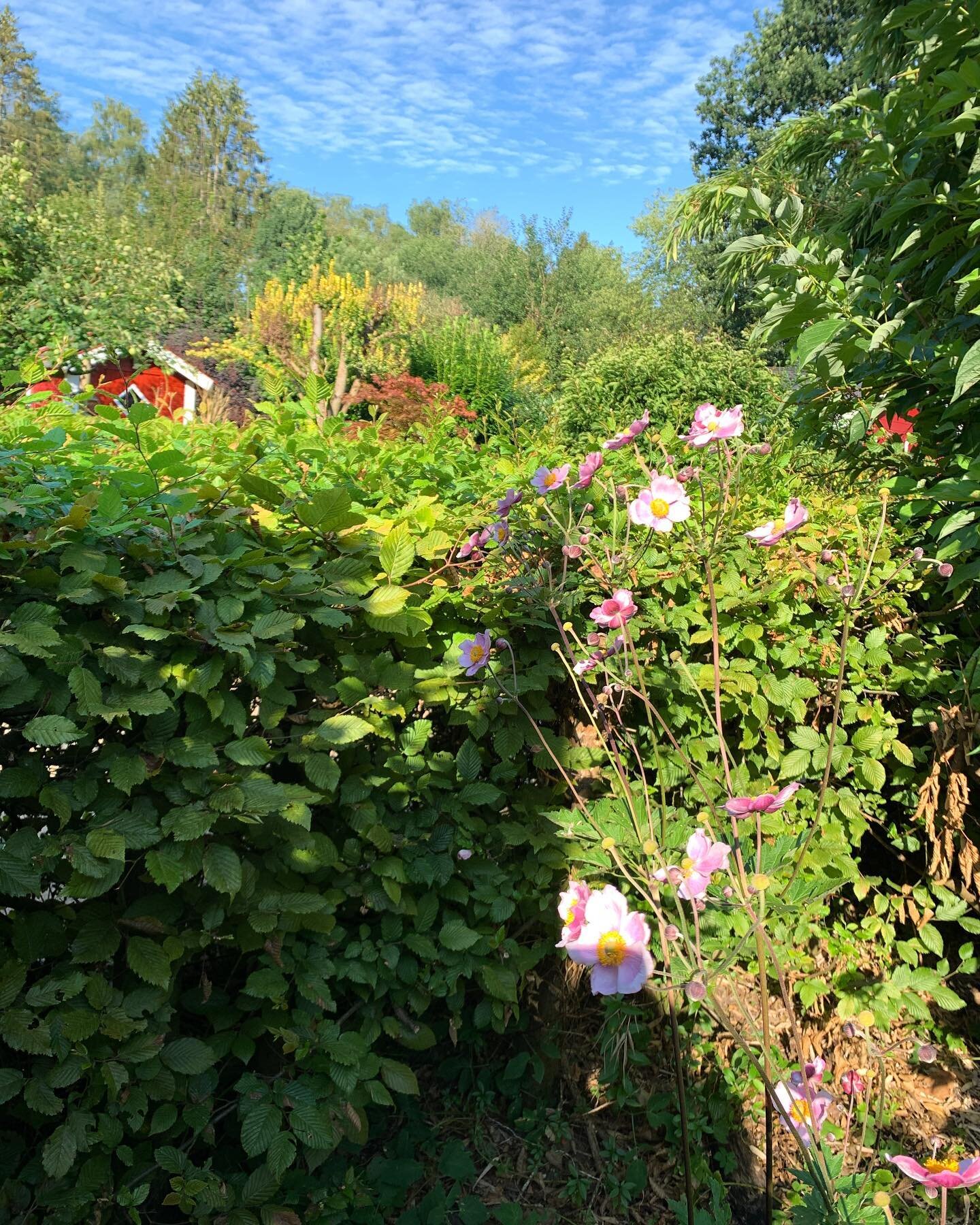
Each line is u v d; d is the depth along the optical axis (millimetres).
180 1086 1681
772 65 26250
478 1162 2133
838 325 2227
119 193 58469
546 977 2330
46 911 1576
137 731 1644
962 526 2238
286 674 1819
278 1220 1688
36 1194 1522
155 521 1655
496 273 34656
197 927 1726
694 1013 2312
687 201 6789
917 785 2543
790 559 2467
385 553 1917
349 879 1930
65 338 2555
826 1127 1742
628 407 9695
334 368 14164
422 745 2037
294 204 47000
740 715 2453
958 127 2064
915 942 2428
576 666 1966
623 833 1947
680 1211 1773
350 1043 1811
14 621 1433
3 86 53594
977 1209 1973
